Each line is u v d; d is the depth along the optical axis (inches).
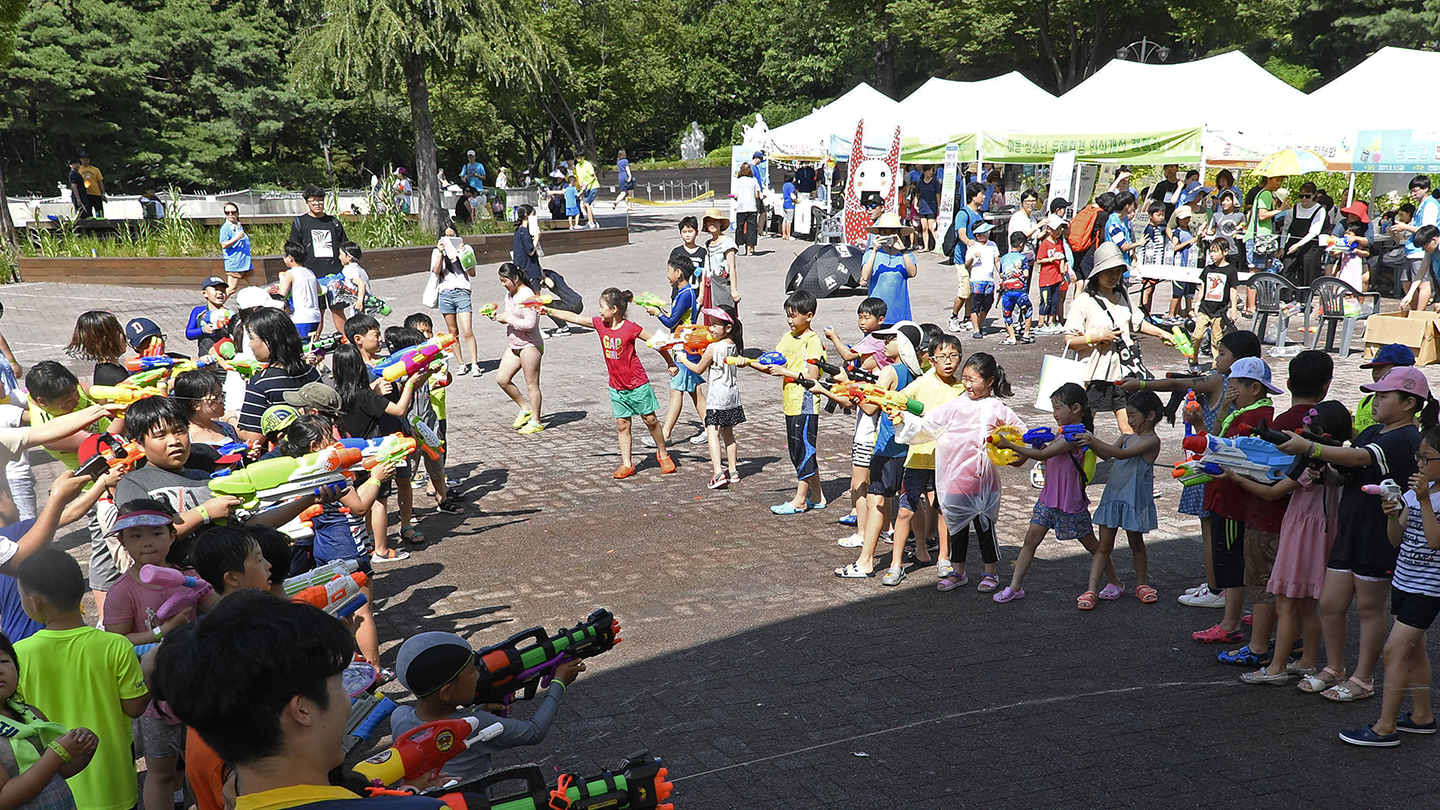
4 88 1327.5
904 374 275.7
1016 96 922.1
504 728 117.0
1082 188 979.9
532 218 625.6
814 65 2167.8
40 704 139.5
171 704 74.2
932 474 258.5
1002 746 183.2
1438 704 196.7
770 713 198.2
